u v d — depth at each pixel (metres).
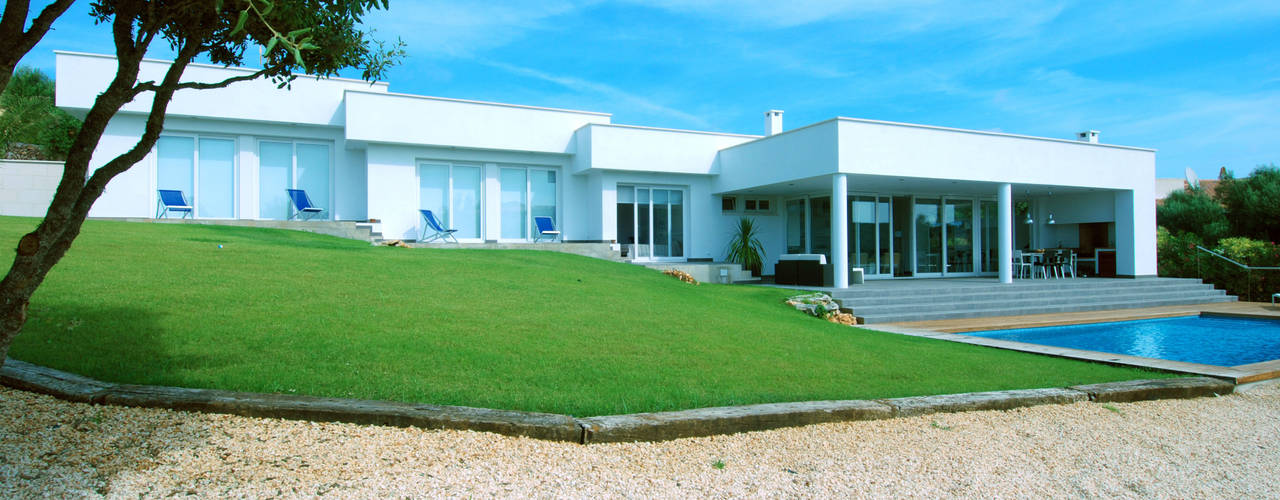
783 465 3.95
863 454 4.20
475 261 11.57
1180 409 5.80
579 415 4.45
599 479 3.59
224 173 14.93
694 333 7.64
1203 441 4.84
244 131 14.98
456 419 4.07
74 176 2.84
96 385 4.25
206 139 14.80
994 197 20.14
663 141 17.31
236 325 6.00
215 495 3.09
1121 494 3.77
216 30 3.90
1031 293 15.05
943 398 5.32
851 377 6.15
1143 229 18.42
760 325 8.75
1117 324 13.18
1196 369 7.05
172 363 4.90
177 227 12.23
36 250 2.73
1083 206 19.73
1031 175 16.67
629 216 17.55
